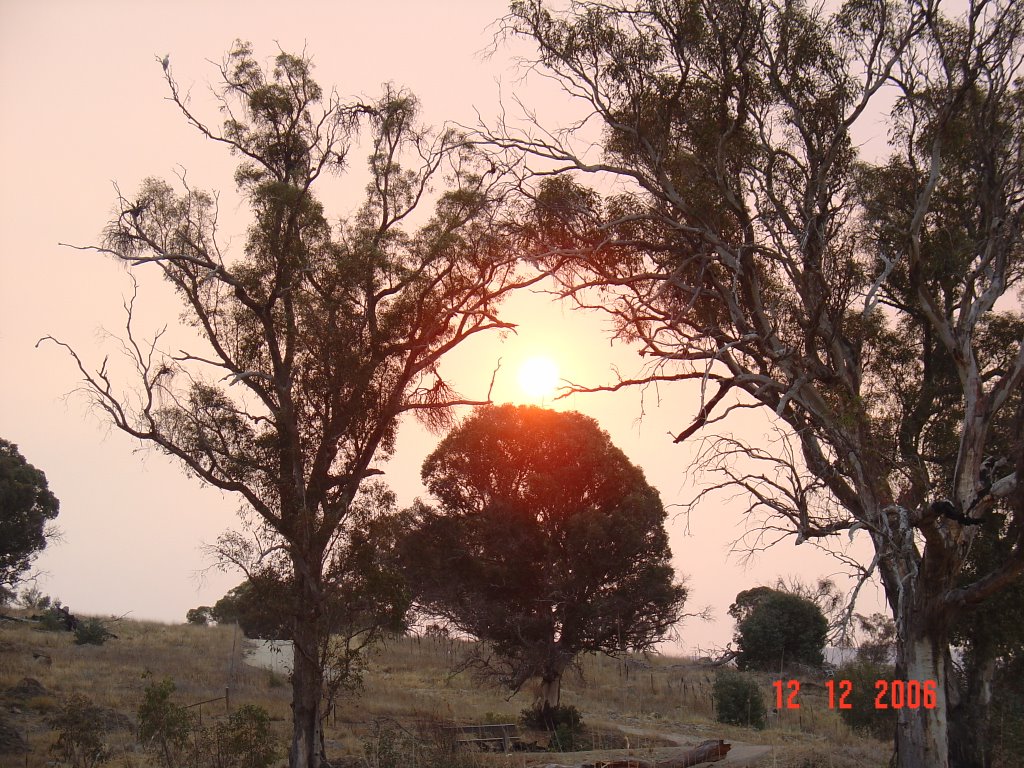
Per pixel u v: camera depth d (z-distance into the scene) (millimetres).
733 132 18172
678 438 17219
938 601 16250
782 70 18625
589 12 18328
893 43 18219
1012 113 18734
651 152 18594
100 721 22906
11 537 56281
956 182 19797
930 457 21094
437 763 20562
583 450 38469
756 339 17453
